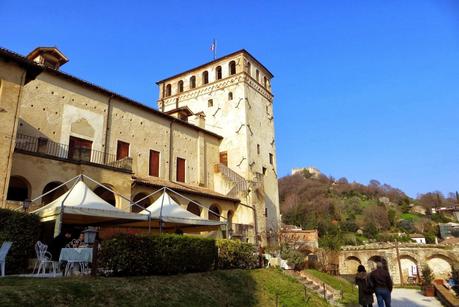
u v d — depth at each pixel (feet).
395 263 140.15
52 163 65.31
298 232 135.85
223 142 132.77
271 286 54.95
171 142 112.47
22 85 60.95
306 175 461.78
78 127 84.12
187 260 47.19
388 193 390.42
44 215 47.98
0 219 44.78
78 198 49.32
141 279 38.81
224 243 59.21
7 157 56.08
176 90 151.33
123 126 96.58
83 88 87.40
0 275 41.57
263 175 134.92
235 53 137.90
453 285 83.30
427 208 362.33
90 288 32.35
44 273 42.80
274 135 149.38
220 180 123.65
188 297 38.70
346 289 82.28
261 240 111.65
